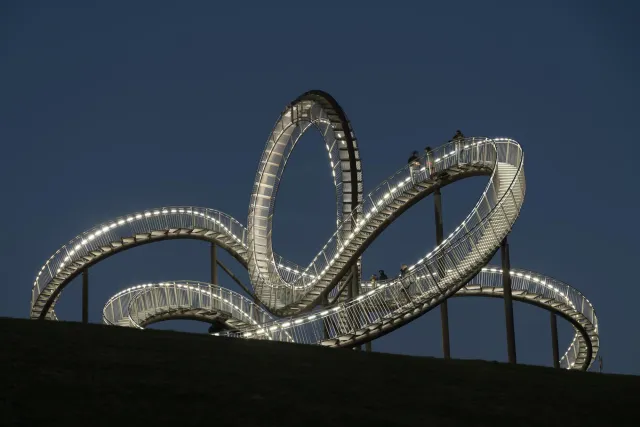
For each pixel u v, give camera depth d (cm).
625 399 3241
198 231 10844
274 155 11506
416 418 2862
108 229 10438
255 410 2795
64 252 10400
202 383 3014
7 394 2744
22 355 3152
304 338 7375
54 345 3319
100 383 2919
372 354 3706
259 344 3709
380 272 9812
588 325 9600
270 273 10938
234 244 11150
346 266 9006
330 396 3005
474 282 10138
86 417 2609
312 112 10731
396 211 8800
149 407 2742
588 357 10119
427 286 7438
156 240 10569
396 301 7362
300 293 9512
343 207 9850
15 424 2506
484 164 8306
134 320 9050
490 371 3556
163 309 9425
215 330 9800
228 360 3338
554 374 3591
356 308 7469
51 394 2775
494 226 7512
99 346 3369
